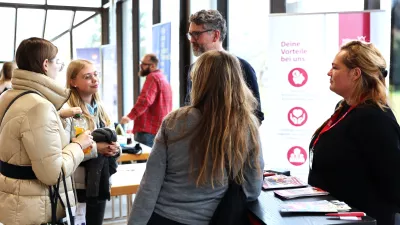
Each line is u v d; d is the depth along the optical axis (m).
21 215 2.02
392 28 2.89
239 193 1.72
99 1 9.36
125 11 8.34
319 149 2.01
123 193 2.76
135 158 3.73
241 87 1.70
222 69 1.67
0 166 2.11
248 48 4.30
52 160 1.96
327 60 3.29
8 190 2.04
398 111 2.78
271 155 3.54
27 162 2.01
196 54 2.66
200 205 1.71
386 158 1.79
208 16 2.57
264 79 4.04
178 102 5.67
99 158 2.43
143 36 7.39
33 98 1.98
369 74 1.90
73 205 2.19
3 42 9.17
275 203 1.77
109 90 8.11
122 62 8.48
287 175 2.31
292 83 3.40
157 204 1.75
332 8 3.52
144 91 4.95
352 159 1.90
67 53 9.51
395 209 1.90
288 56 3.39
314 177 2.05
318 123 3.36
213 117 1.64
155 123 5.05
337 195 1.94
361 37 3.09
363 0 3.26
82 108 2.59
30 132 1.94
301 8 3.79
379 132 1.81
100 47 8.13
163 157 1.72
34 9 9.07
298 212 1.64
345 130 1.92
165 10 6.34
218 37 2.62
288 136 3.43
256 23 4.16
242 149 1.66
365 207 1.90
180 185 1.71
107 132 2.46
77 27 9.42
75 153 2.12
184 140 1.68
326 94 3.33
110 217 4.25
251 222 1.71
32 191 2.03
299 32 3.35
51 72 2.11
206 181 1.67
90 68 2.60
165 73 5.83
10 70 4.67
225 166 1.68
